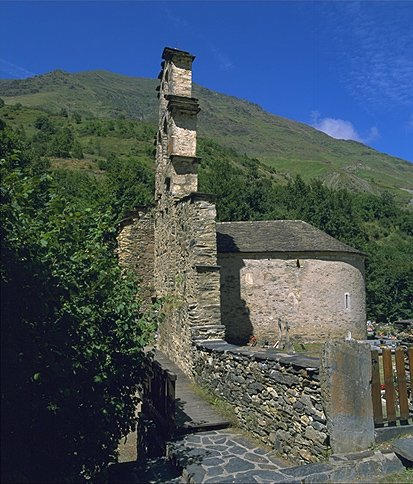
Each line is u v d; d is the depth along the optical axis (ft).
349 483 15.52
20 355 14.78
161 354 44.65
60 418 17.25
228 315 51.88
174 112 43.29
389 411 18.17
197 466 18.76
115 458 20.93
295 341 53.67
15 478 14.28
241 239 55.77
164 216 47.70
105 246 21.77
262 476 16.31
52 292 15.89
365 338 60.49
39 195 19.34
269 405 21.48
